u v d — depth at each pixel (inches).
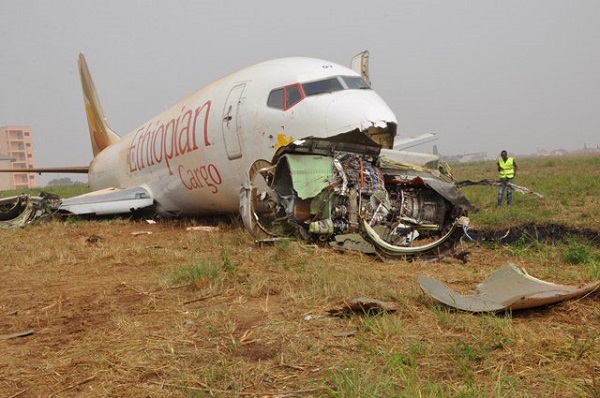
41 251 430.6
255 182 459.8
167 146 641.6
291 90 475.8
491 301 214.7
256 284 258.4
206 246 419.8
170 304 241.9
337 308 210.1
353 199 372.5
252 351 172.2
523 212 567.5
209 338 187.9
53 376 164.1
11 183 4963.1
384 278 279.3
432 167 429.4
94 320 224.8
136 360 170.7
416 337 177.2
